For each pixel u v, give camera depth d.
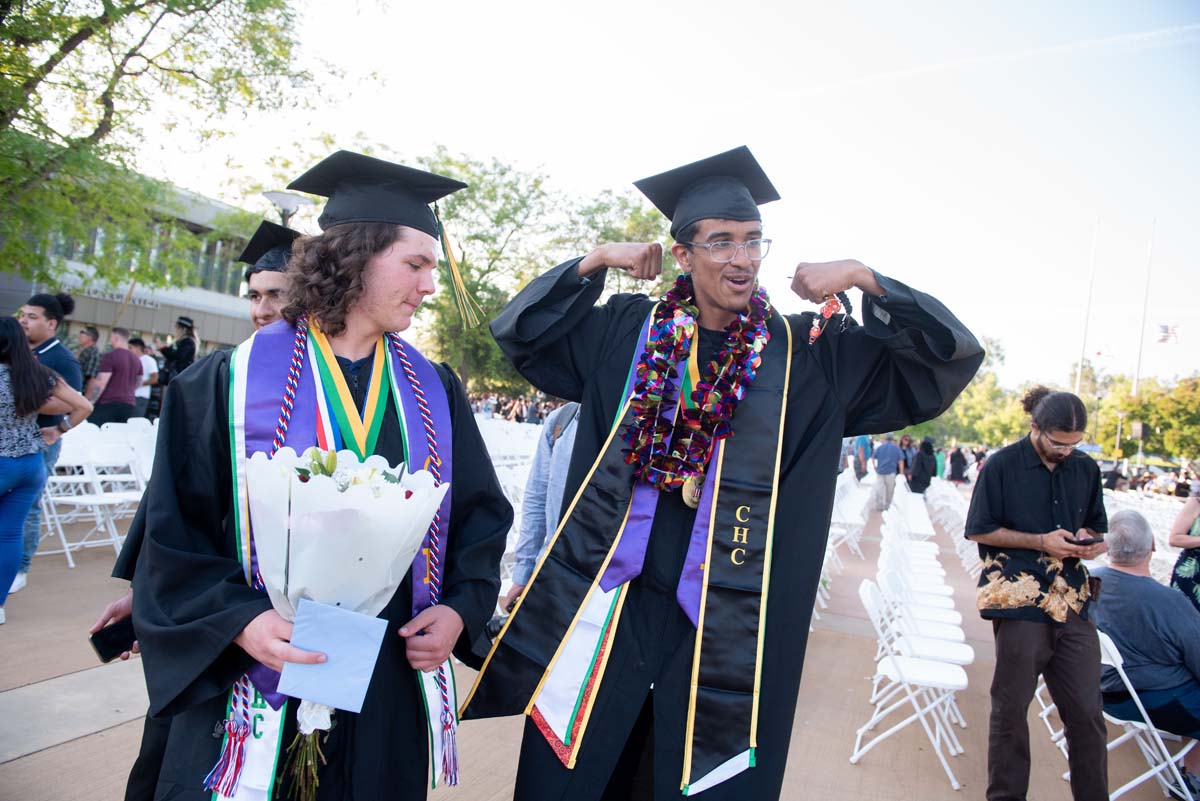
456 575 1.82
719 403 1.84
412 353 1.87
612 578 1.87
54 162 10.41
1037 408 3.25
